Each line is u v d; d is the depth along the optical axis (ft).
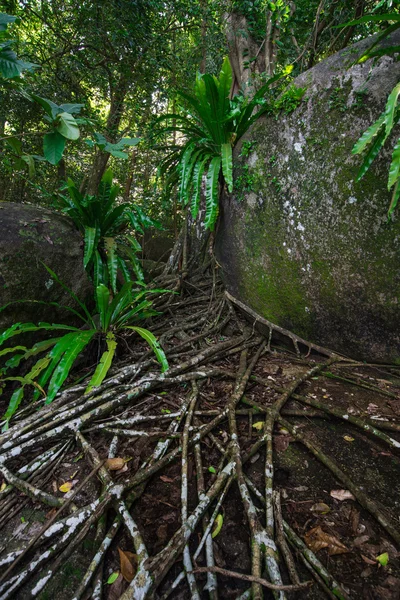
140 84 15.58
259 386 6.34
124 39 13.74
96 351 7.59
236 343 7.96
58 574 3.17
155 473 4.32
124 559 3.18
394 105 4.20
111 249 8.04
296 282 7.21
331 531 3.43
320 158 6.45
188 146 8.49
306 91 6.72
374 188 5.79
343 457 4.51
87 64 15.08
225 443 4.82
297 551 3.21
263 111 7.64
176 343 8.13
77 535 3.41
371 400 5.81
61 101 14.30
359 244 6.09
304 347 7.72
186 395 6.06
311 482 4.14
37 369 5.60
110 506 3.76
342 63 6.23
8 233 6.45
